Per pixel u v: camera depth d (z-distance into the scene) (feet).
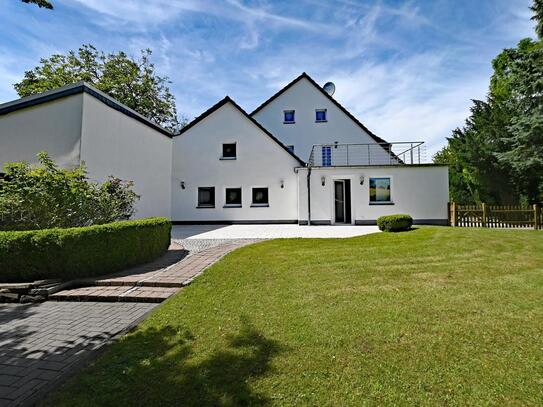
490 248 24.20
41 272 17.12
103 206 24.86
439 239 28.53
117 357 9.02
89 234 18.04
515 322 10.48
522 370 7.67
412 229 36.94
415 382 7.30
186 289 15.57
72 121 30.89
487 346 8.88
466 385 7.13
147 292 15.78
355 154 67.21
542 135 52.06
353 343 9.28
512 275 16.53
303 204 50.42
